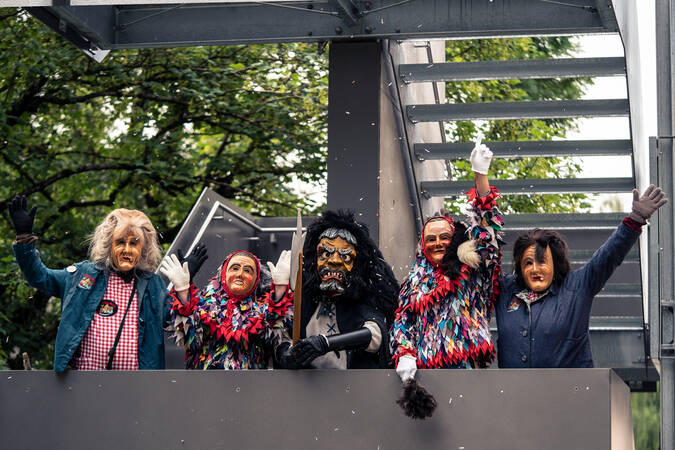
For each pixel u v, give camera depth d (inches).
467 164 508.4
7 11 414.0
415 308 171.2
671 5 193.9
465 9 257.8
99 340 183.9
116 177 470.6
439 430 161.2
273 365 184.5
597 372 157.0
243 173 478.9
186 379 172.2
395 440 163.0
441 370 162.2
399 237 285.6
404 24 260.2
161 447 171.2
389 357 174.7
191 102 438.9
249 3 271.0
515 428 158.4
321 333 179.3
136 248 188.4
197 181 448.5
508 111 278.8
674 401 185.6
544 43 581.6
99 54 285.0
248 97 460.4
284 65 459.2
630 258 286.7
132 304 187.9
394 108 280.5
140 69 457.7
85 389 175.9
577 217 293.3
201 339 181.2
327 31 265.4
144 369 184.9
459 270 170.6
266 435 167.8
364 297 179.9
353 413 165.3
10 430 176.7
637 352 306.2
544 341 167.8
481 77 275.6
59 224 447.2
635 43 276.2
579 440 155.9
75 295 185.3
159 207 462.6
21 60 415.8
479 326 170.4
